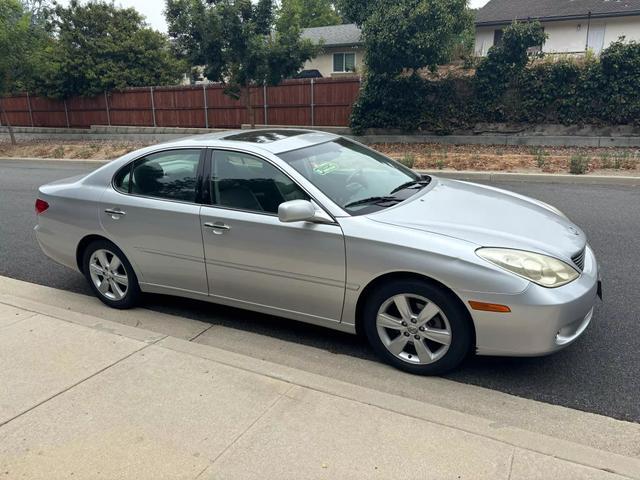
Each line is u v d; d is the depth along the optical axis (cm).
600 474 250
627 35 2478
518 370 368
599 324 431
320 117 1984
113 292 489
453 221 367
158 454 273
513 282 322
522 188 1041
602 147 1526
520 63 1636
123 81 2388
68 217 489
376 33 1655
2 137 2675
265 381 337
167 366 358
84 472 261
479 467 257
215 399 319
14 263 636
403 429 287
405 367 365
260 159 407
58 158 1859
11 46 2138
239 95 1936
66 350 382
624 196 926
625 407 324
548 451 267
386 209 384
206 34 1759
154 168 453
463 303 335
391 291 355
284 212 362
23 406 317
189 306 498
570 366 371
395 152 1569
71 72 2397
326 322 389
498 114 1692
